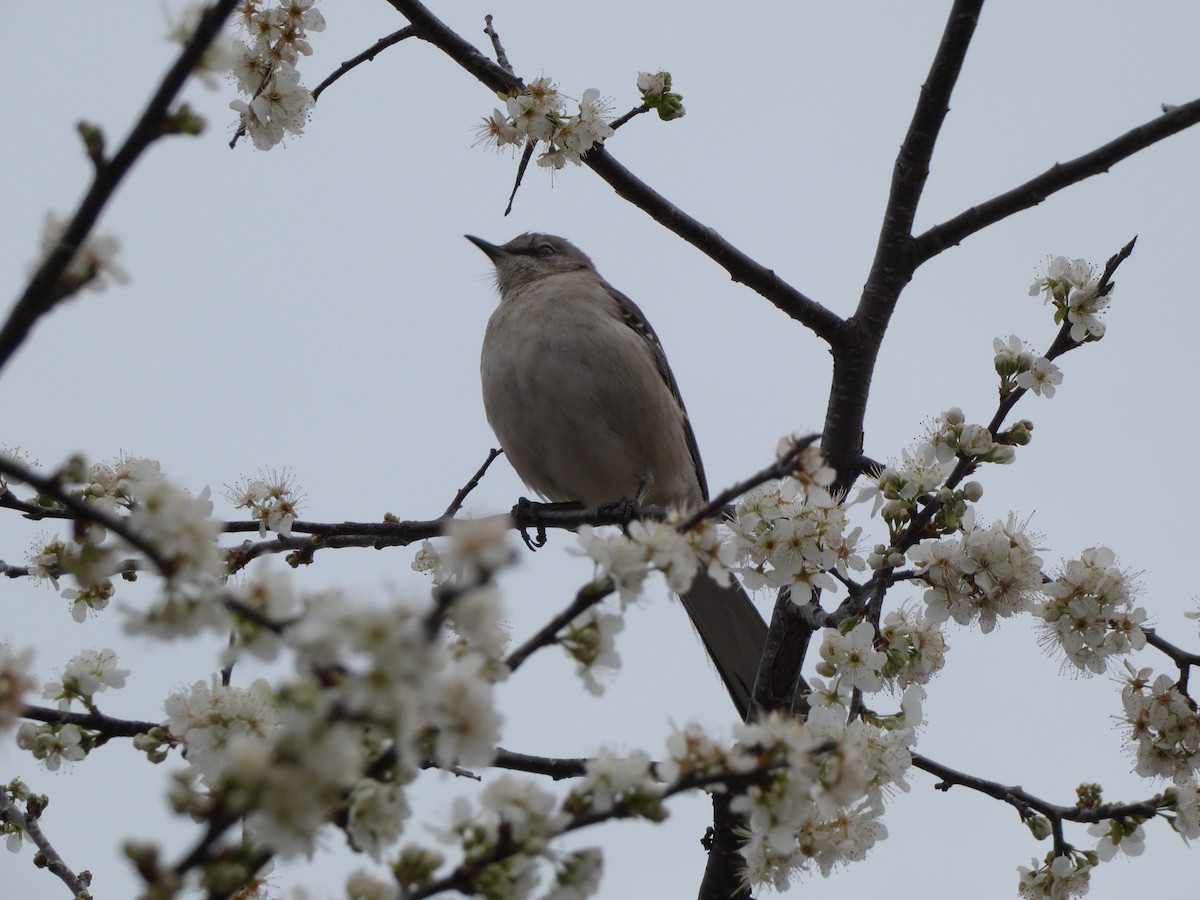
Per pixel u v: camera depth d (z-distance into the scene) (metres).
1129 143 11.57
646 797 5.43
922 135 11.52
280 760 4.25
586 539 5.66
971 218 11.91
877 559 9.16
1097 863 9.33
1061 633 9.61
